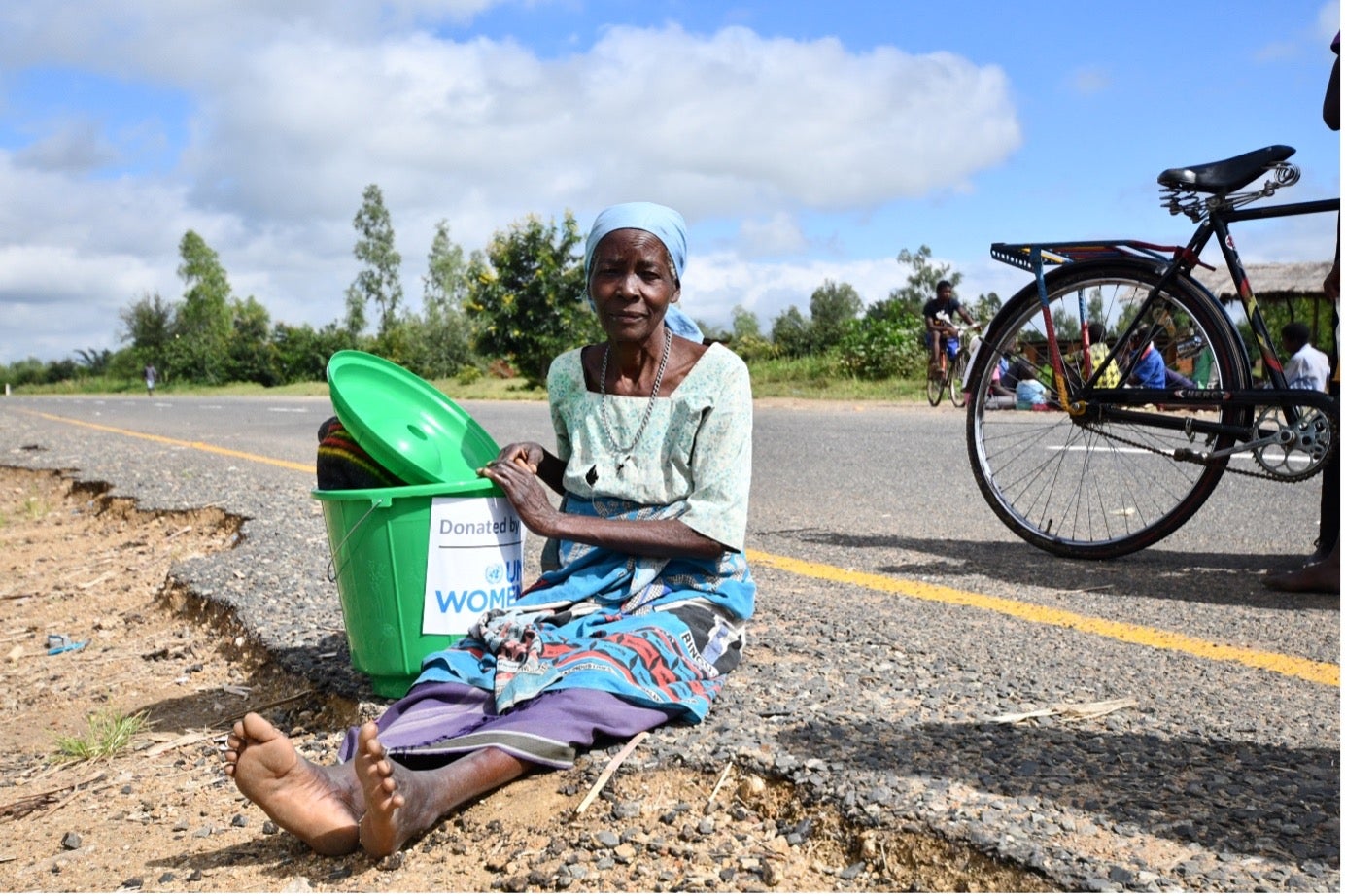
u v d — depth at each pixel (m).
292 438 13.23
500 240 29.69
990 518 6.17
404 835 2.28
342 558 3.14
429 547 3.06
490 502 3.08
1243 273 4.48
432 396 3.29
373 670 3.21
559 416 3.20
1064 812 2.27
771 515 6.44
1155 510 6.14
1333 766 2.54
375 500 3.03
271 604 4.61
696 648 2.91
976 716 2.86
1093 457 7.98
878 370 20.92
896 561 5.01
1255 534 5.46
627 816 2.40
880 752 2.58
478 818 2.46
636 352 3.04
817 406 16.06
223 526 6.85
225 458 10.48
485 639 2.82
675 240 2.97
